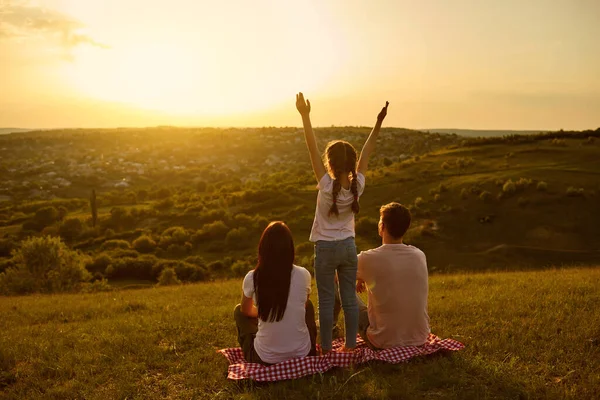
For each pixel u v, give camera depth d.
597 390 4.47
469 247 74.00
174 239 85.94
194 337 6.92
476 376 4.88
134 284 58.69
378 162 185.50
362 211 93.06
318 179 4.97
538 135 134.62
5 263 56.16
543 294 9.40
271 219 93.00
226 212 97.81
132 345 6.45
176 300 13.26
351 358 5.12
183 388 4.99
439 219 83.50
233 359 5.55
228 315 8.60
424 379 4.79
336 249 4.96
